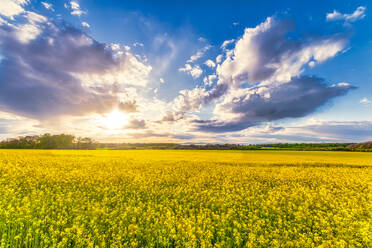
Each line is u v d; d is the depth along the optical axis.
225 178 13.70
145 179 12.59
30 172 13.50
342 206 7.70
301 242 4.91
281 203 8.17
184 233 4.96
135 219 5.89
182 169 17.98
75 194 8.65
